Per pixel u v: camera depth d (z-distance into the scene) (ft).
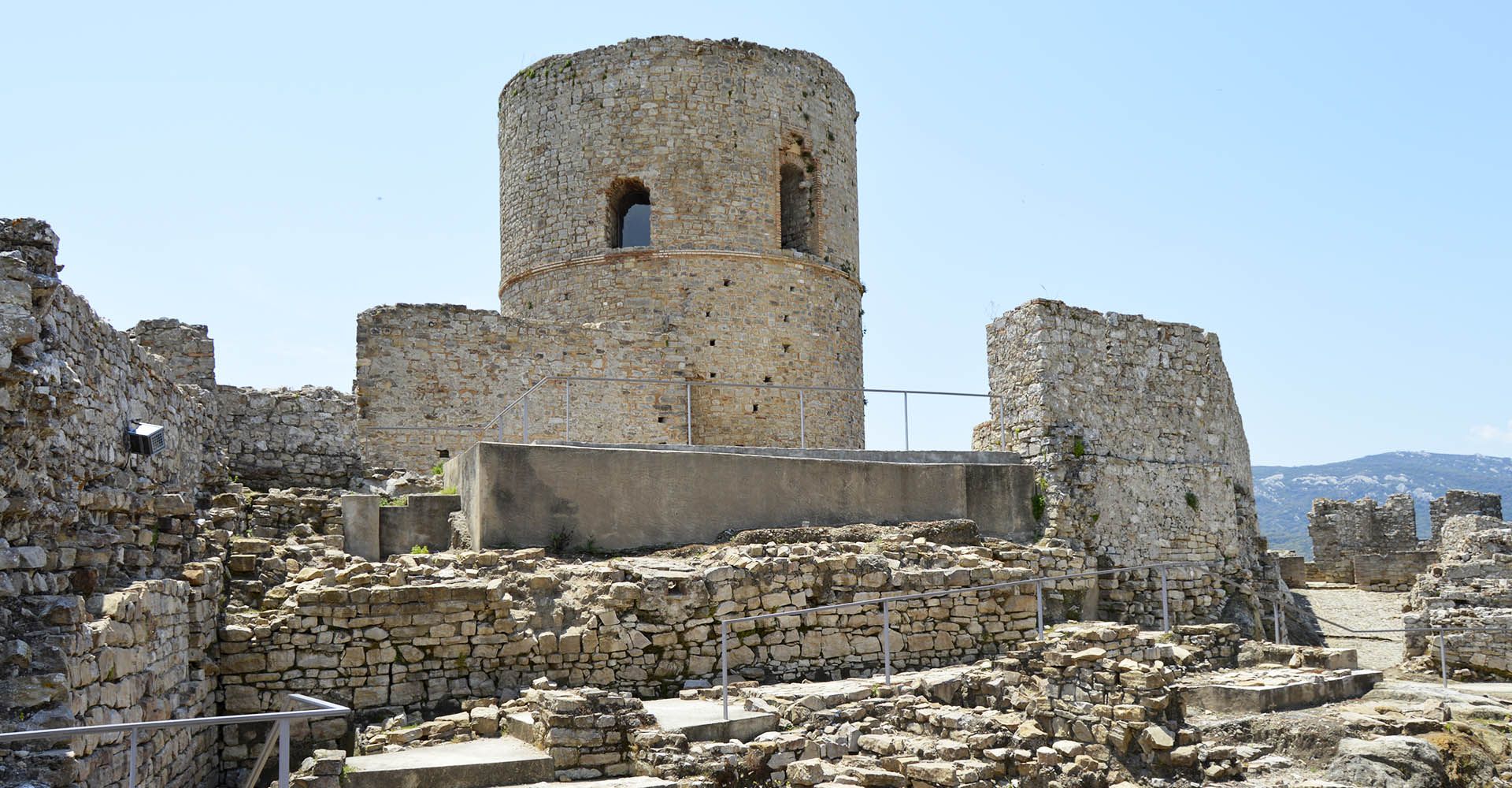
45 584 33.94
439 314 91.81
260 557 53.52
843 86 118.21
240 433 74.79
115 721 34.65
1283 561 107.86
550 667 52.19
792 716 48.08
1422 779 46.78
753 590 57.00
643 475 67.10
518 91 113.39
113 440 42.78
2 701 30.22
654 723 43.96
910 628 60.59
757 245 108.68
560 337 95.45
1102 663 47.98
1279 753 50.37
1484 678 69.56
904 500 73.56
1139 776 45.01
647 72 107.96
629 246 111.96
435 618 50.88
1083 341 80.12
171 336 74.49
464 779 40.40
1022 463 78.38
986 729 46.88
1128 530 79.56
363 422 88.69
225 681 47.80
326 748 48.24
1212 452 86.79
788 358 109.09
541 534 64.13
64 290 37.32
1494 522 97.71
